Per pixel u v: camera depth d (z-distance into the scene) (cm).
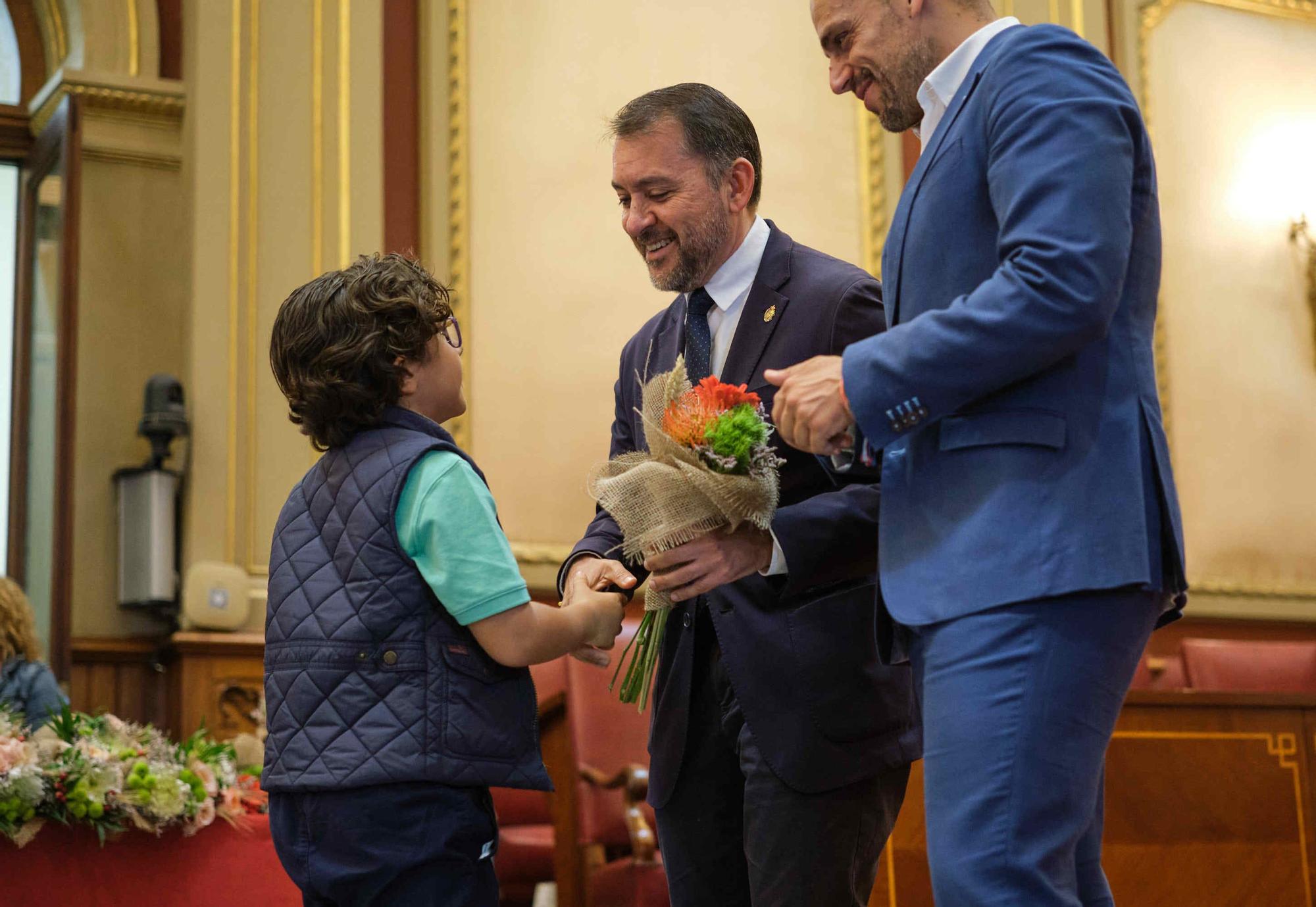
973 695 152
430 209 593
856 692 205
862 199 649
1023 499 154
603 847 418
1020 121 158
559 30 625
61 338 532
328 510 190
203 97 573
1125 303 161
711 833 218
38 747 288
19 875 278
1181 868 395
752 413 192
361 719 179
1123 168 154
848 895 205
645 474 190
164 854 295
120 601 546
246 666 530
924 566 160
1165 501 156
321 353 191
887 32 179
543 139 614
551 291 604
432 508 184
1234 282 720
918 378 153
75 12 598
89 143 580
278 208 575
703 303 232
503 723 186
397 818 177
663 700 222
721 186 223
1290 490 712
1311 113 755
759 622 208
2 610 452
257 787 331
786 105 646
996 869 147
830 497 198
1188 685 591
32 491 567
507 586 183
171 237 590
